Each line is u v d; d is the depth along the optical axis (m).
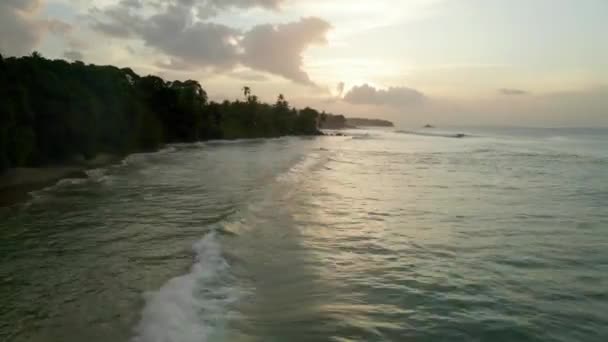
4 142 25.88
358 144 81.75
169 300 7.69
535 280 8.96
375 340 6.32
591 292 8.31
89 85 43.91
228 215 14.92
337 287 8.48
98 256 10.75
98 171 31.91
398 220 14.78
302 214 15.46
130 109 52.91
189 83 87.75
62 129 34.59
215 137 94.94
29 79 32.59
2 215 15.80
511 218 15.24
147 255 10.77
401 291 8.30
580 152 54.56
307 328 6.66
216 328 6.62
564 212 16.41
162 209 16.69
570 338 6.45
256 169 32.16
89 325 7.00
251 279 8.84
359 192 21.00
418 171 31.81
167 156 48.09
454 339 6.38
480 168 34.34
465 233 13.05
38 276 9.39
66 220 14.91
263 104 136.62
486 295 8.14
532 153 52.88
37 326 7.04
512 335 6.52
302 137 132.88
